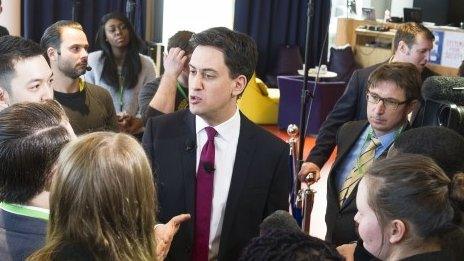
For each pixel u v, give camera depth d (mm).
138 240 1105
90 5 6914
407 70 2057
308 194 2500
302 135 3203
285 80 7277
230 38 1622
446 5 7660
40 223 1229
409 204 1202
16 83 1826
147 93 2754
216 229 1709
